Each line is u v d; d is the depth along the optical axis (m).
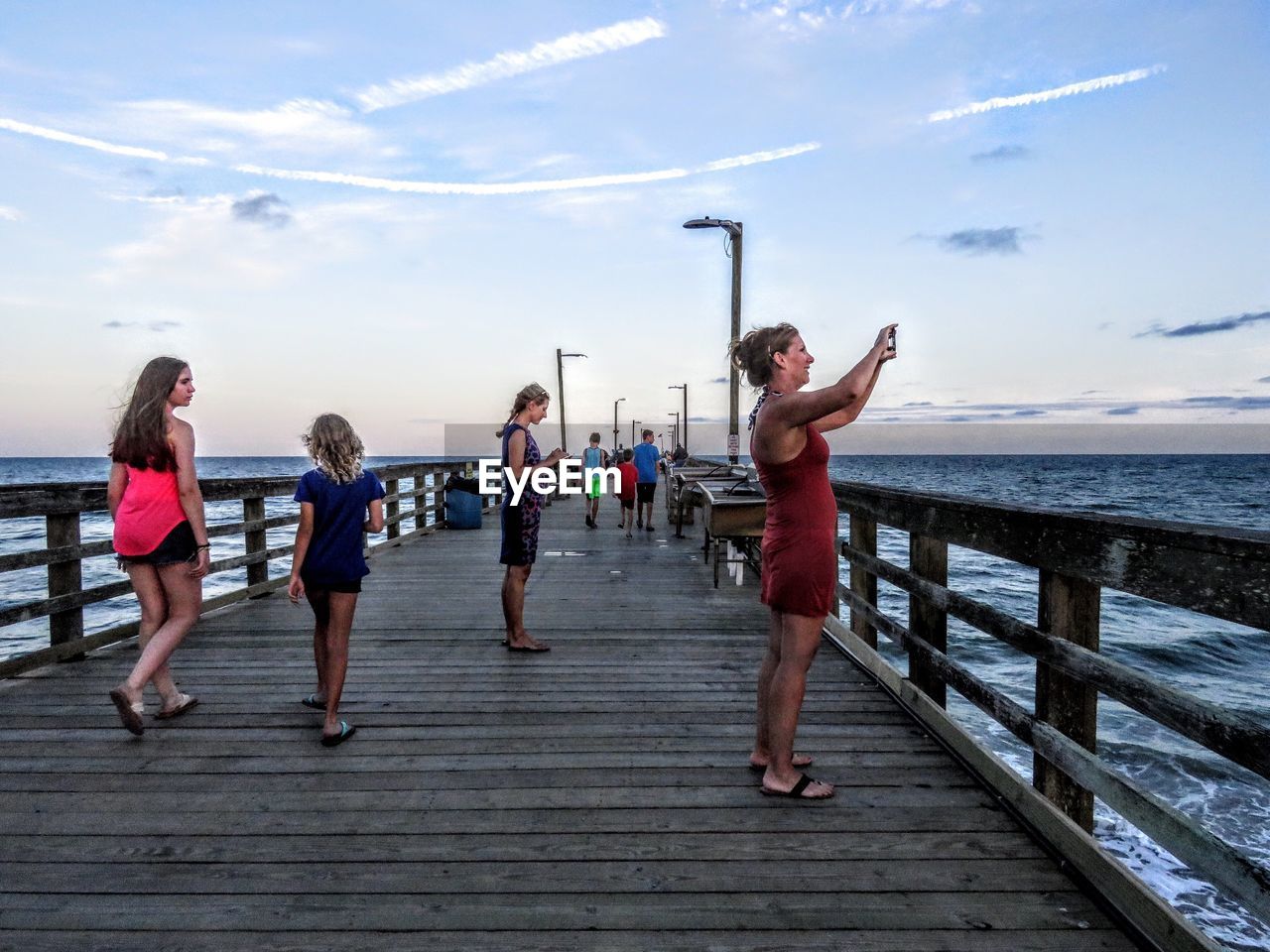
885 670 4.30
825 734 3.61
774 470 2.81
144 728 3.66
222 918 2.17
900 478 87.19
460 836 2.65
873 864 2.47
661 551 10.28
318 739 3.54
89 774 3.14
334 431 3.46
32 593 18.28
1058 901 2.27
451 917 2.18
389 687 4.32
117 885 2.34
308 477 3.42
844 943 2.07
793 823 2.74
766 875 2.41
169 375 3.52
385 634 5.62
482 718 3.83
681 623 5.99
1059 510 2.64
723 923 2.16
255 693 4.20
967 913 2.21
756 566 8.55
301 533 3.40
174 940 2.08
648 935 2.10
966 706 7.50
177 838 2.63
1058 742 2.54
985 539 3.14
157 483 3.50
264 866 2.45
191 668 4.69
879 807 2.86
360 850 2.55
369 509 3.57
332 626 3.49
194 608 3.66
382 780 3.09
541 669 4.70
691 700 4.12
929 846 2.58
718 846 2.58
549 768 3.22
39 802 2.89
